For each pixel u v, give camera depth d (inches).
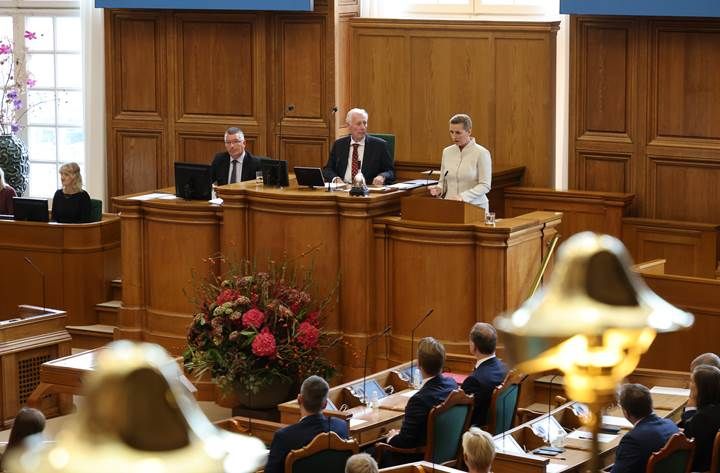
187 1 584.4
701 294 432.1
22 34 662.5
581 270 87.7
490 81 564.1
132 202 485.4
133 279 491.5
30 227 532.1
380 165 488.4
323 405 314.0
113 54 620.4
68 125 661.3
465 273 432.5
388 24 577.9
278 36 587.8
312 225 450.6
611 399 94.6
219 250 474.0
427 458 335.9
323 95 582.6
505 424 362.0
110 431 75.3
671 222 519.8
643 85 530.9
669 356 438.3
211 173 476.4
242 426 387.9
